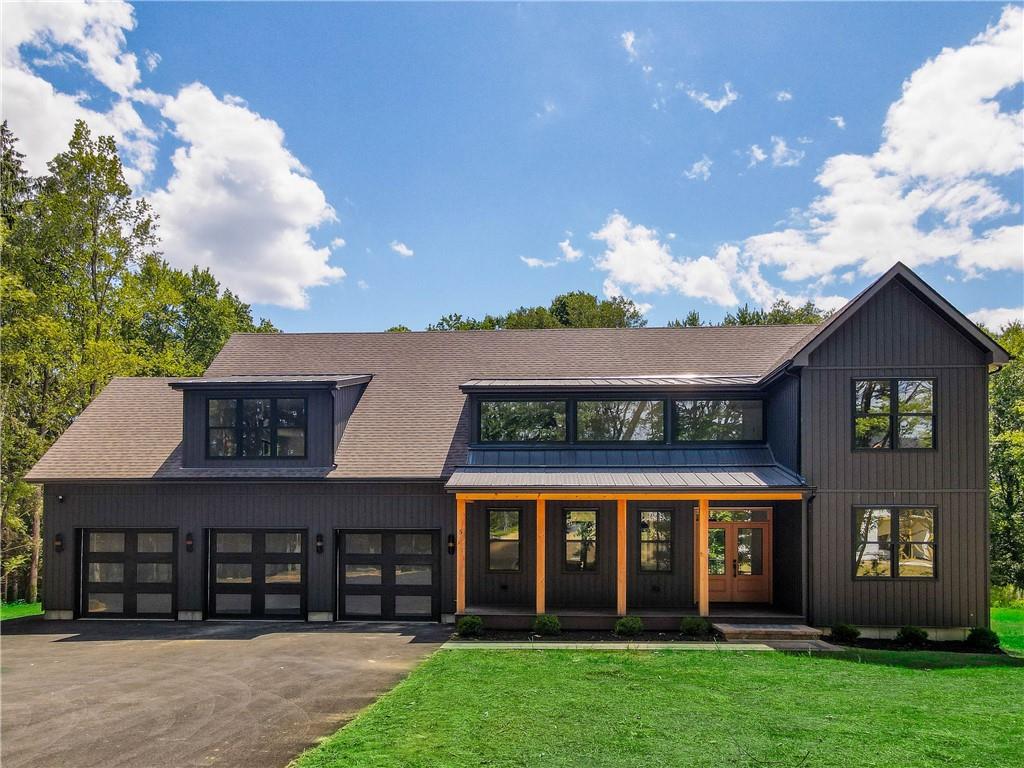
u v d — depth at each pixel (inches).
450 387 771.4
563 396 683.4
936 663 473.7
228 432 688.4
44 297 1032.2
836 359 593.6
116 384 820.0
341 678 442.9
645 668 448.8
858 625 578.2
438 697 379.2
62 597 677.3
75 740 333.1
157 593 675.4
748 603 656.4
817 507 586.9
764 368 747.4
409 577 663.8
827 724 328.8
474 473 634.8
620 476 621.9
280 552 671.8
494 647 527.5
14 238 1050.7
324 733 339.6
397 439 700.0
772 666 455.8
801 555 588.7
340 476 655.1
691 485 591.8
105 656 513.3
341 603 668.1
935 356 592.1
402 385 778.8
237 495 673.0
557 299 2182.6
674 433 675.4
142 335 1481.3
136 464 689.6
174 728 348.8
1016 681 420.8
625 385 665.6
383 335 877.8
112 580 681.6
